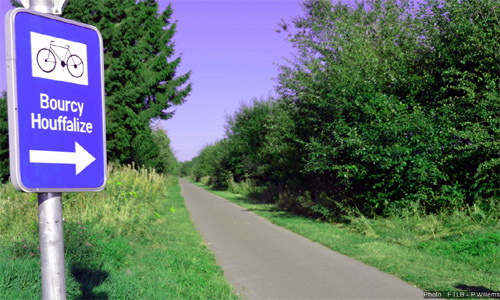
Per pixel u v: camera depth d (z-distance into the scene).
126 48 21.98
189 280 7.11
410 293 6.55
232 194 39.78
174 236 11.84
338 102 14.26
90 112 2.41
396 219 12.42
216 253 10.02
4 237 8.56
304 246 10.95
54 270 2.17
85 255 6.99
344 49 15.30
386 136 12.81
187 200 30.55
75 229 7.43
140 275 6.92
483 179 11.44
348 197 15.02
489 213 10.91
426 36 13.68
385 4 15.57
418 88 13.60
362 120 13.89
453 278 7.19
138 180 14.95
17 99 2.11
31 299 4.87
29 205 9.48
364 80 13.93
